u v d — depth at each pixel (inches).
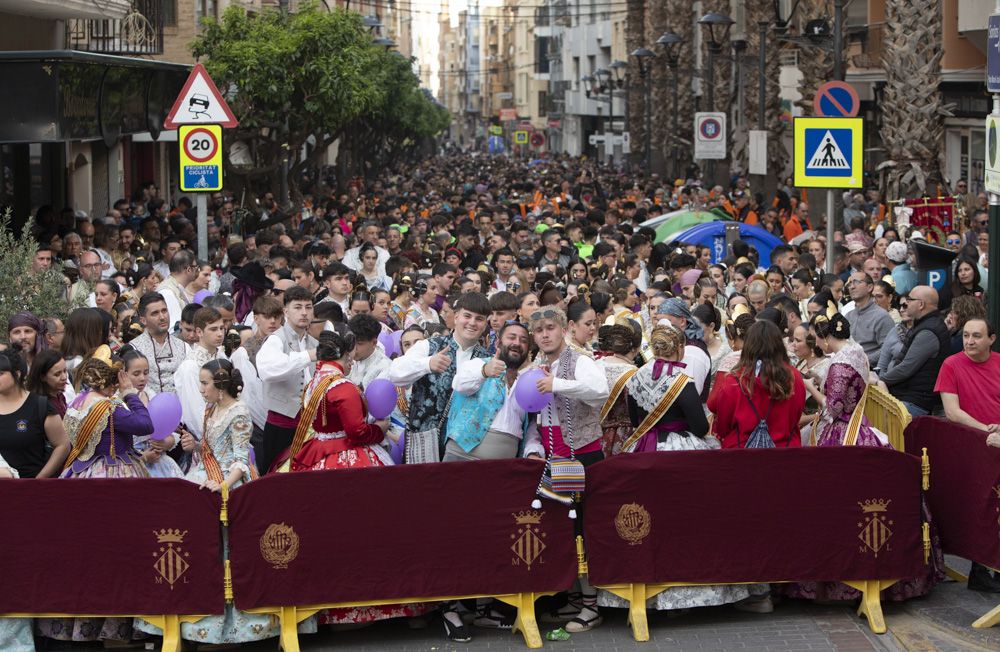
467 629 681.6
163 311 808.9
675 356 695.1
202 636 652.1
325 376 675.4
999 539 678.5
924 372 897.5
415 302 1059.9
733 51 3447.3
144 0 1850.4
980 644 650.8
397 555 661.9
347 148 3833.7
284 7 2182.6
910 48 2017.7
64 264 1064.2
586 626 691.4
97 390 674.8
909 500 693.3
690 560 680.4
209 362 675.4
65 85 1114.7
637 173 4495.6
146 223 1489.9
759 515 682.2
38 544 649.6
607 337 718.5
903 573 692.7
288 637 654.5
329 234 1771.7
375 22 3575.3
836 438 714.2
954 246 1469.0
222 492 649.6
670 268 1195.3
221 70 2053.4
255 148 2448.3
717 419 714.2
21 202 1777.8
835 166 1109.7
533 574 673.0
